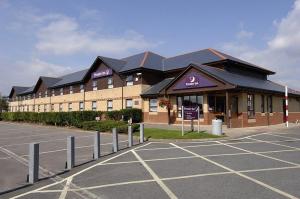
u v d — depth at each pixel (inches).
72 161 389.4
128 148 550.6
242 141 603.2
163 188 275.9
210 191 262.2
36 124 1423.5
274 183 284.5
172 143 604.1
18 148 598.2
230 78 909.2
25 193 275.3
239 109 916.0
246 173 327.6
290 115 1235.9
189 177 315.3
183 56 1283.2
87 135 808.3
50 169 383.2
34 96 2209.6
